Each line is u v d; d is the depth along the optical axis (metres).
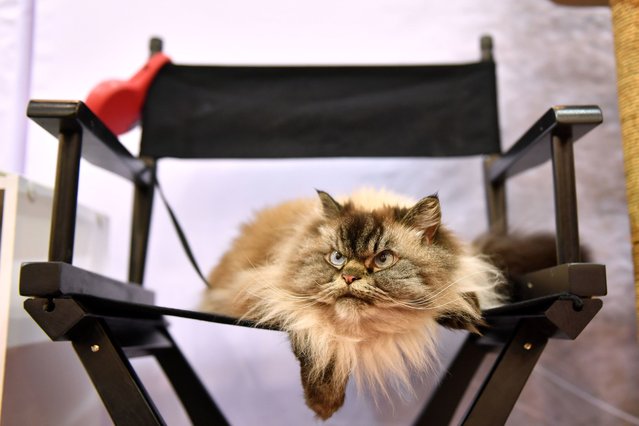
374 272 1.03
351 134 1.58
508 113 1.77
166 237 1.77
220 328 1.72
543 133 1.04
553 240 1.35
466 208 1.76
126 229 1.77
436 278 1.04
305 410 1.69
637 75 1.09
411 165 1.79
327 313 1.04
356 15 1.79
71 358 1.40
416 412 1.65
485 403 0.93
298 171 1.80
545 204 1.74
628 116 1.10
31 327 1.19
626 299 1.69
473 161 1.77
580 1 1.49
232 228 1.78
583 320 0.89
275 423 1.69
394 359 1.06
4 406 1.08
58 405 1.33
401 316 1.03
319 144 1.57
